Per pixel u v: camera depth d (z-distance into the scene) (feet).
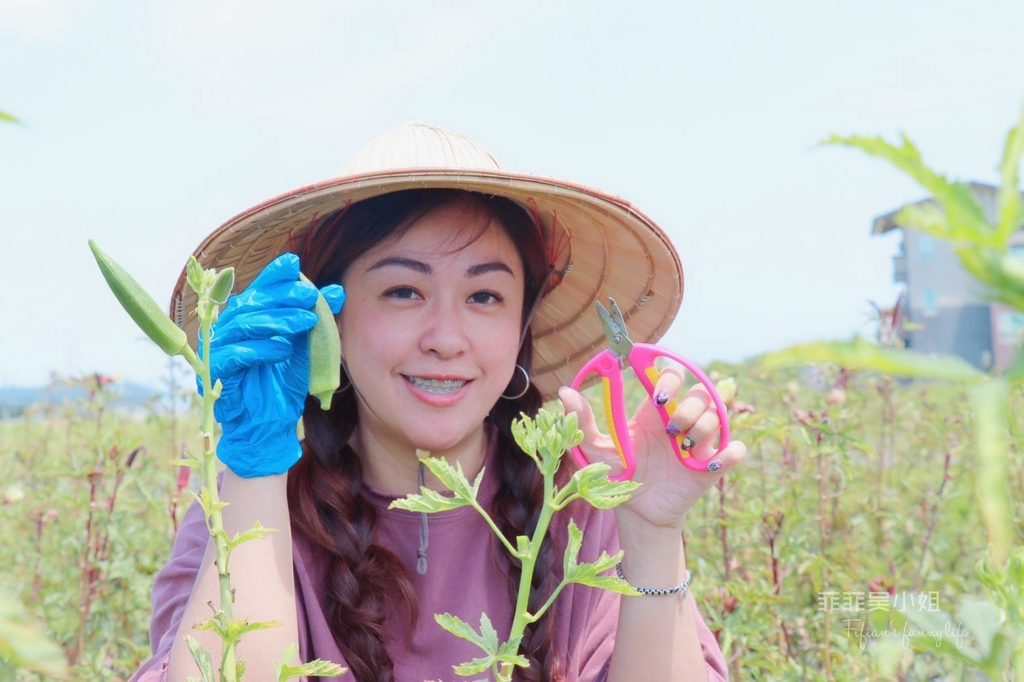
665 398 6.42
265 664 5.83
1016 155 1.77
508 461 7.93
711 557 12.80
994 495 1.63
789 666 9.86
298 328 5.66
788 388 14.52
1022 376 1.70
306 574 7.38
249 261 7.87
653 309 8.89
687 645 6.92
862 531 14.02
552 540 7.71
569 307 9.29
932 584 12.30
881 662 2.87
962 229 1.79
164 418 17.76
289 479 7.66
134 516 14.94
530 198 7.43
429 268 6.98
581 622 7.86
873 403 20.27
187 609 6.02
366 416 7.73
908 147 1.86
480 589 7.73
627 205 7.35
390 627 7.52
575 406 6.69
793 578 12.88
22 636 1.94
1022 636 2.89
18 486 15.57
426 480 7.76
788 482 12.99
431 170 6.50
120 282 4.05
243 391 5.91
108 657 11.58
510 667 4.16
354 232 7.06
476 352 7.14
